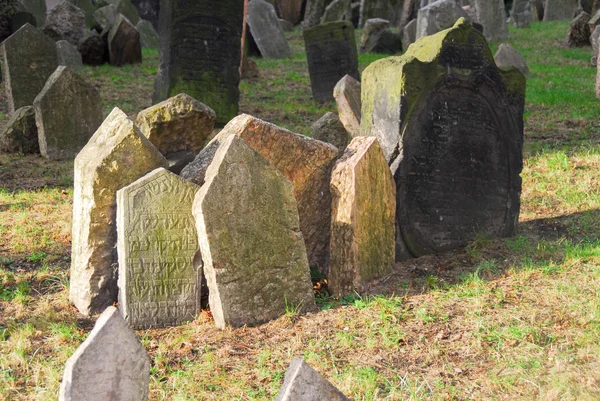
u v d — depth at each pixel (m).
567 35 24.64
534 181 10.25
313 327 6.01
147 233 6.13
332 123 10.10
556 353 5.34
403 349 5.57
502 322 5.89
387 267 7.25
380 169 7.12
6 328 5.93
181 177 6.35
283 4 34.88
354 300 6.56
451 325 5.92
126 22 21.19
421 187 7.71
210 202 5.91
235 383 5.10
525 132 13.02
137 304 6.11
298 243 6.36
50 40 14.68
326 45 17.14
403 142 7.56
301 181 7.12
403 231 7.59
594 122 13.55
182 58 14.23
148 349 5.69
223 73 14.52
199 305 6.32
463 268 7.34
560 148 11.70
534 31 28.20
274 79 19.98
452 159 7.90
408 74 7.56
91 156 6.49
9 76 14.38
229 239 6.00
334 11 30.19
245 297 6.07
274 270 6.22
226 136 6.78
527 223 8.78
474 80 7.94
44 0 27.00
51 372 5.16
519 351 5.43
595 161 10.72
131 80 19.11
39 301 6.64
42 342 5.77
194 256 6.27
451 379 5.12
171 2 14.03
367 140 7.11
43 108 12.07
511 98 8.24
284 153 6.96
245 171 6.09
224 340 5.80
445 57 7.80
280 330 5.98
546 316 5.96
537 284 6.66
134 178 6.43
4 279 7.02
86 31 25.44
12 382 5.06
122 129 6.45
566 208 9.17
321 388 3.59
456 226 7.99
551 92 16.92
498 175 8.24
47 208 9.46
